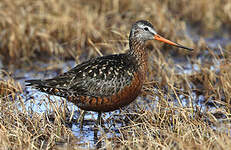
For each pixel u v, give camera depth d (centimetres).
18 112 1638
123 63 1574
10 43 2397
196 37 2734
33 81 1547
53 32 2500
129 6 2744
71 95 1559
